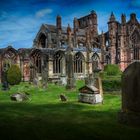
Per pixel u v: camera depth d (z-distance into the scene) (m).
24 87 45.62
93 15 108.75
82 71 81.12
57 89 41.56
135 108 13.92
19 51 69.31
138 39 100.56
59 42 93.19
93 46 99.94
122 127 13.38
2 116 16.52
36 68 65.62
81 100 25.73
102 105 23.59
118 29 98.25
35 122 14.44
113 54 96.56
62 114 17.80
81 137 11.18
